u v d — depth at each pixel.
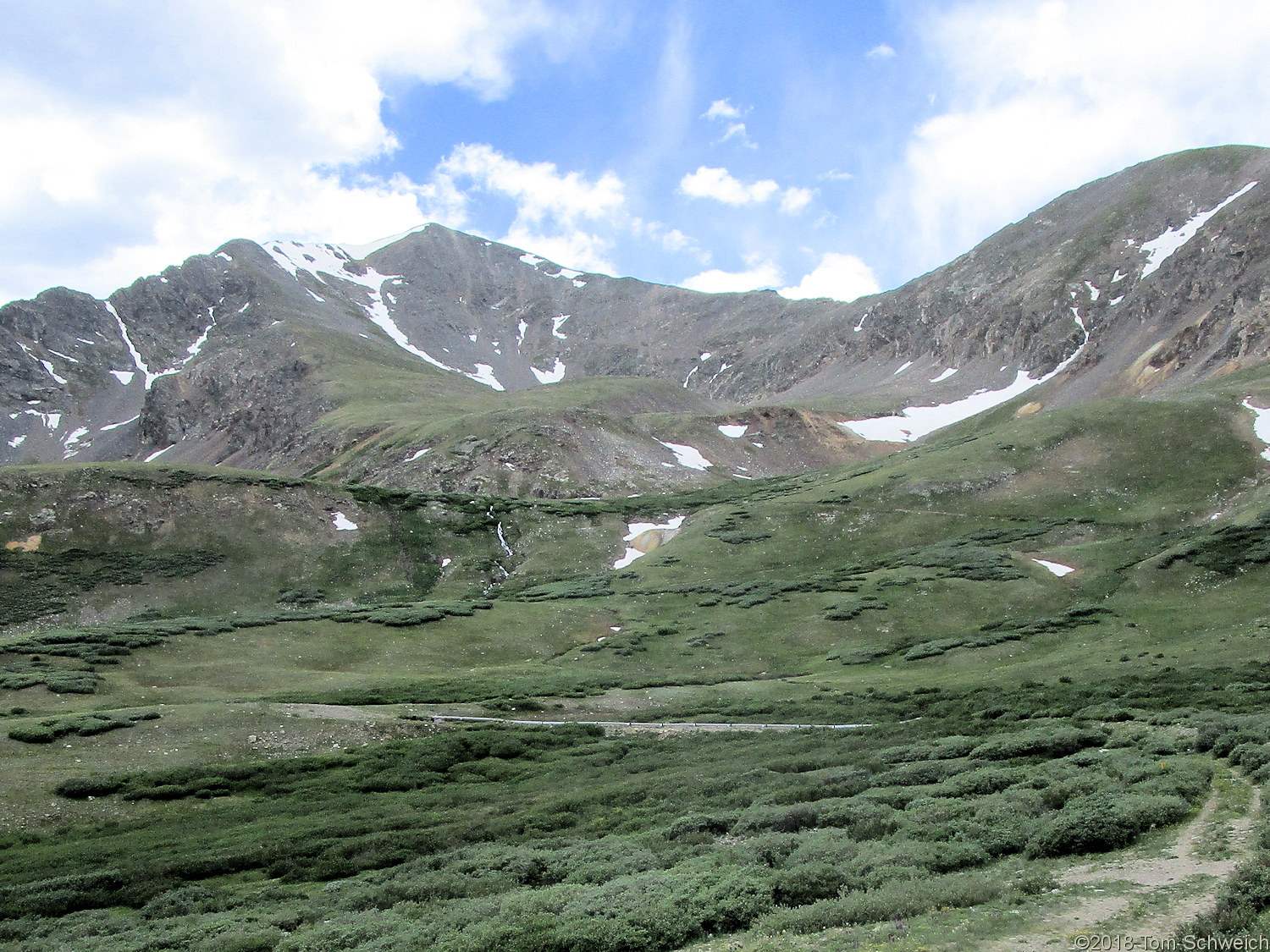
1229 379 161.88
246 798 42.91
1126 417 139.62
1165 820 19.27
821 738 46.47
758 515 138.88
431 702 63.44
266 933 21.30
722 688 69.25
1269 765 21.94
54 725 49.50
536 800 37.91
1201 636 66.25
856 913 15.48
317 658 79.69
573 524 150.25
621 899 18.19
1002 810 21.56
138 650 74.44
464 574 130.88
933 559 105.69
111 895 28.30
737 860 20.80
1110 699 47.78
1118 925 13.51
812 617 91.31
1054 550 101.38
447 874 25.27
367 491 152.12
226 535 132.12
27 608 109.06
